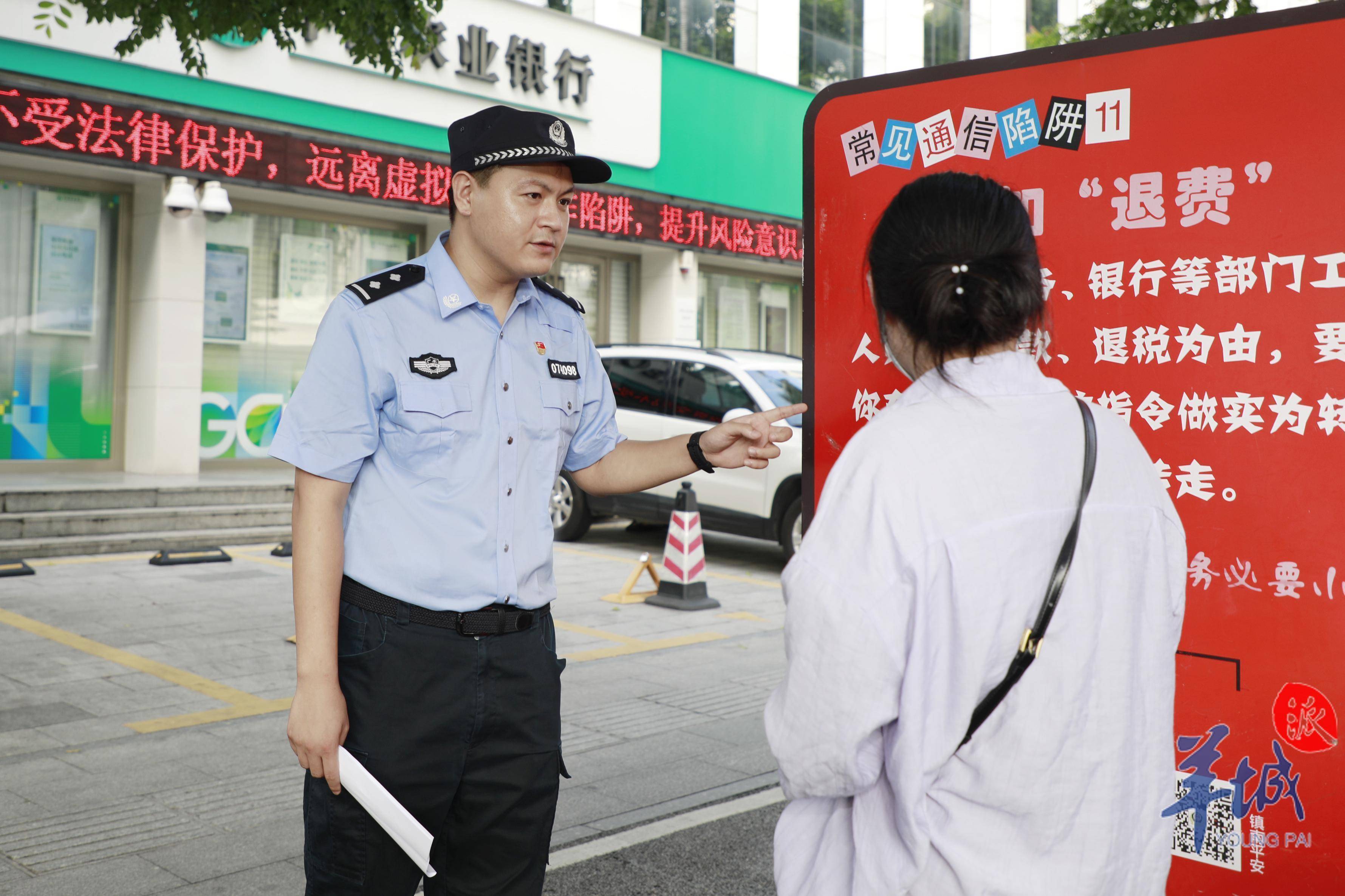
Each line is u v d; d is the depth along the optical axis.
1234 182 1.95
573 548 10.12
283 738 4.40
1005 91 2.16
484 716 1.91
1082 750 1.23
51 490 8.85
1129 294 2.05
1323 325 1.88
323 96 11.37
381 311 1.89
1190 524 2.02
